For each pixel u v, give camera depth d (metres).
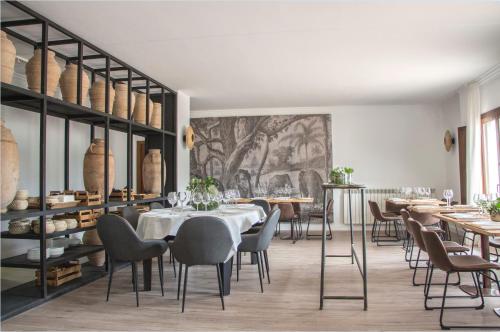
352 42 4.35
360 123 8.34
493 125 6.07
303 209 8.24
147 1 3.31
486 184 6.08
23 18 3.67
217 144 8.59
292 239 6.84
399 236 7.16
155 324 2.93
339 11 3.55
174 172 6.54
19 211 3.42
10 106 4.11
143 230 3.74
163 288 3.90
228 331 2.77
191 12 3.55
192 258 3.22
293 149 8.35
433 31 4.04
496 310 3.04
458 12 3.59
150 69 5.36
